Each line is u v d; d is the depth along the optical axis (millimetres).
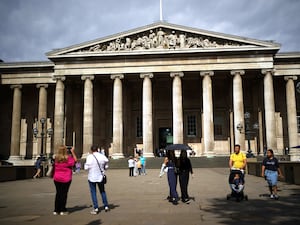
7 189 23469
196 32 53344
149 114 52500
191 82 62438
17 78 60594
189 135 61469
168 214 12266
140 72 53531
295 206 13867
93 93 58625
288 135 56781
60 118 53844
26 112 64375
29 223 10984
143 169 37500
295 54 54906
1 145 64375
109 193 19625
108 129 61781
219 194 18234
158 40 53938
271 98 51188
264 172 16688
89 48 54875
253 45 52344
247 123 40906
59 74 54469
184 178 15391
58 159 12828
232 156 16062
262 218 11266
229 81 58250
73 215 12453
